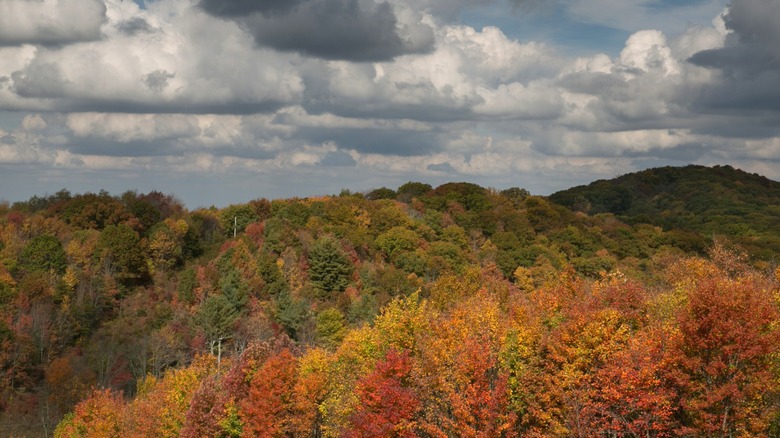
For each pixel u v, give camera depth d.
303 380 53.59
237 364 60.12
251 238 129.38
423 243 139.00
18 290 94.75
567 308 47.31
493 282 105.94
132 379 86.25
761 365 36.19
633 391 37.03
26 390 84.06
